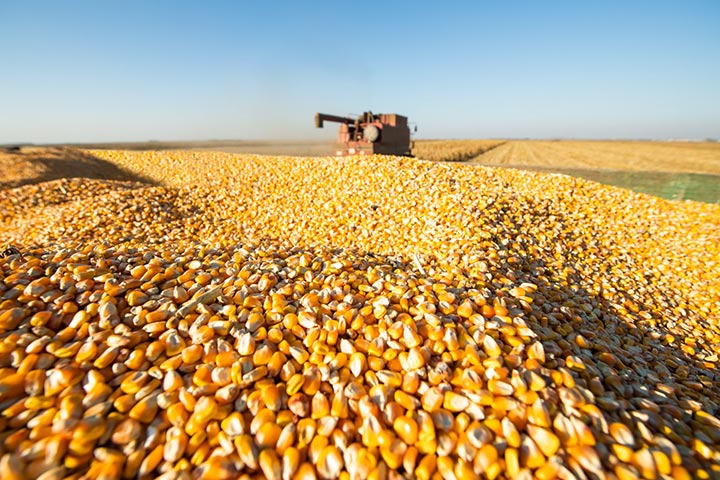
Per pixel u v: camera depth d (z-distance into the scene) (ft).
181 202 24.86
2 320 6.34
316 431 5.75
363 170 24.81
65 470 4.75
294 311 7.94
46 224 20.62
